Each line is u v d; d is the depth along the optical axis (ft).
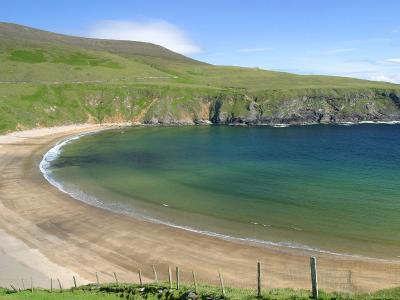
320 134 506.07
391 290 91.56
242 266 142.72
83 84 646.33
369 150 386.52
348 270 137.08
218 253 153.79
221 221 188.55
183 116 635.25
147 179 272.72
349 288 124.16
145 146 413.80
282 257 148.97
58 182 262.88
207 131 543.80
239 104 634.43
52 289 116.57
